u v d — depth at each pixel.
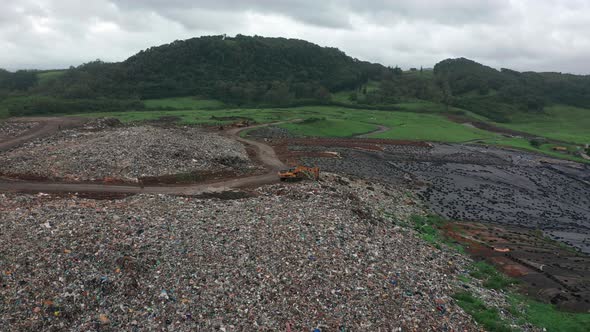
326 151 71.31
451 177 63.66
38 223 23.42
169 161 44.75
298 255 23.64
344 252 24.97
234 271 21.36
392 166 67.19
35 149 45.56
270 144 74.50
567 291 26.56
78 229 22.95
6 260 19.45
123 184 37.50
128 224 24.70
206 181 41.81
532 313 22.98
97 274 19.45
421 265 26.47
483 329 20.23
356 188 44.84
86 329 16.73
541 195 58.16
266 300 19.62
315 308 19.53
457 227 39.56
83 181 37.38
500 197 54.59
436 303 21.75
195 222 26.47
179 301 18.78
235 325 17.84
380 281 22.67
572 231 43.00
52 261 19.77
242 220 27.61
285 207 31.44
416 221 38.12
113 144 46.97
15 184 34.91
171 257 21.75
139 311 17.97
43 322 16.72
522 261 31.44
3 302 17.17
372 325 18.98
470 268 28.94
